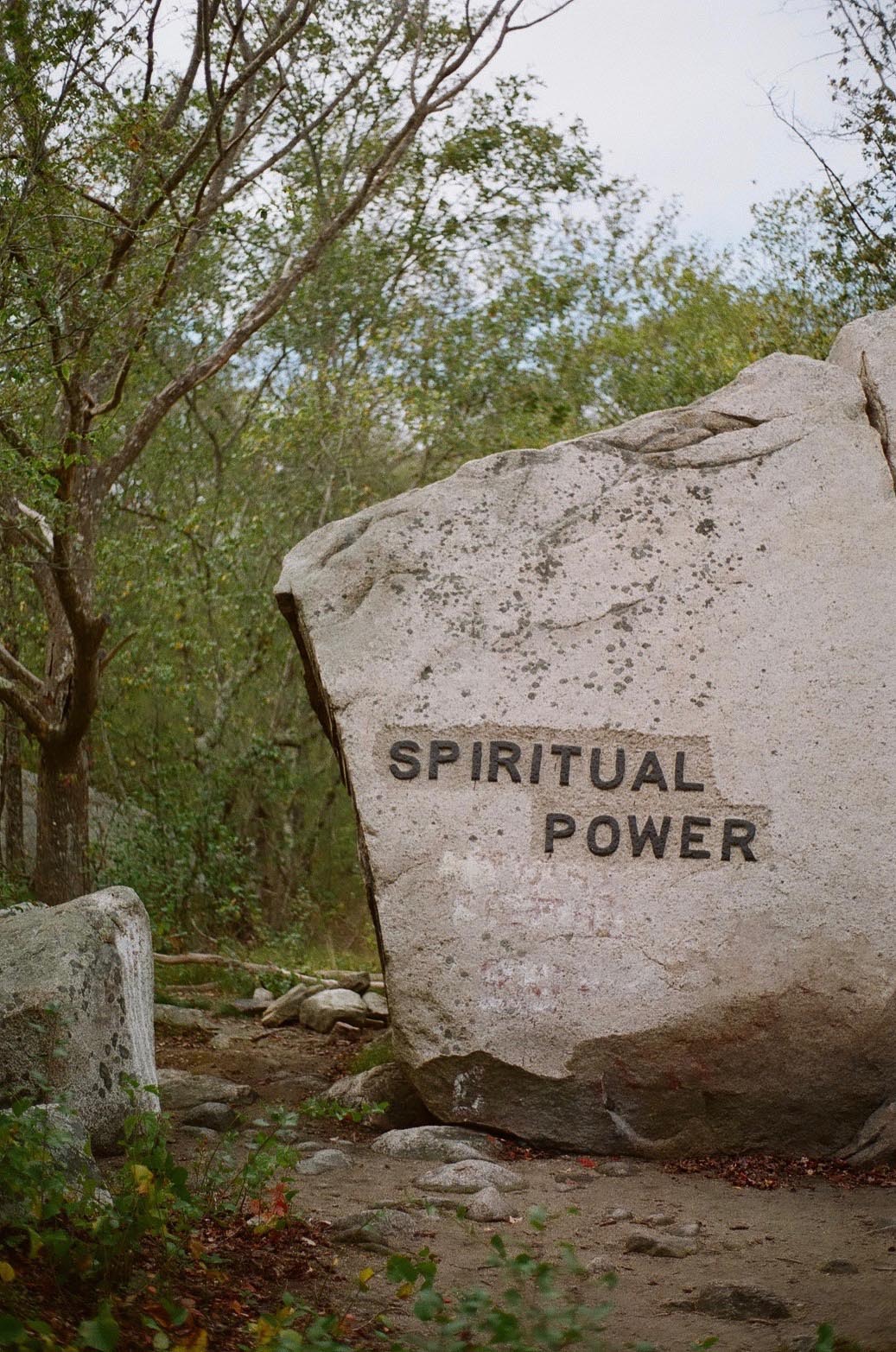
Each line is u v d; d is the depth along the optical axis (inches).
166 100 475.5
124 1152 212.2
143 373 524.7
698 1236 189.3
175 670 624.7
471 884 251.3
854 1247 183.6
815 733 255.9
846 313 511.2
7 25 338.3
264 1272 160.7
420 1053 246.1
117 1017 220.4
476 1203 197.5
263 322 516.4
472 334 694.5
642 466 272.2
